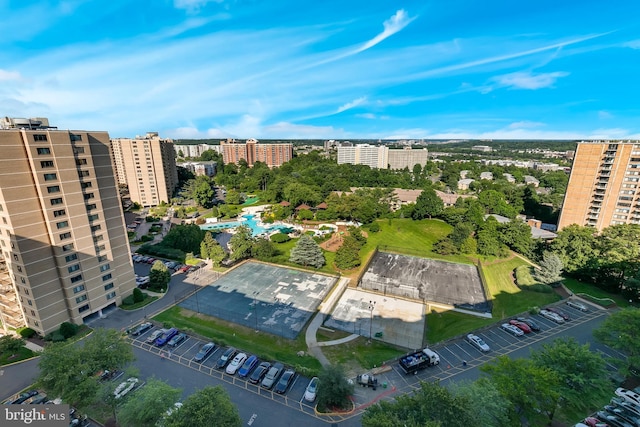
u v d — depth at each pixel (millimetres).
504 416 32000
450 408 29375
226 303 67938
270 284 76688
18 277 53062
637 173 91000
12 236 50188
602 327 46406
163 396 35500
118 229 65875
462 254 93750
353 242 86375
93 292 61500
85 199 58844
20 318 57094
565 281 75000
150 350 52875
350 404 41250
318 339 55625
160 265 74500
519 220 97938
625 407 38438
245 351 52125
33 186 51469
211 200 170250
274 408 41031
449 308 65688
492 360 49219
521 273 76188
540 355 41281
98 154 60594
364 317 62562
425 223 119750
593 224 100062
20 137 49219
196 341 55281
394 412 30766
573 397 35469
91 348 41344
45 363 38938
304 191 141625
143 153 158000
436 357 48562
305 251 85438
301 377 46438
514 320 59312
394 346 53656
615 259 68688
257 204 168375
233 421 32656
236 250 89375
